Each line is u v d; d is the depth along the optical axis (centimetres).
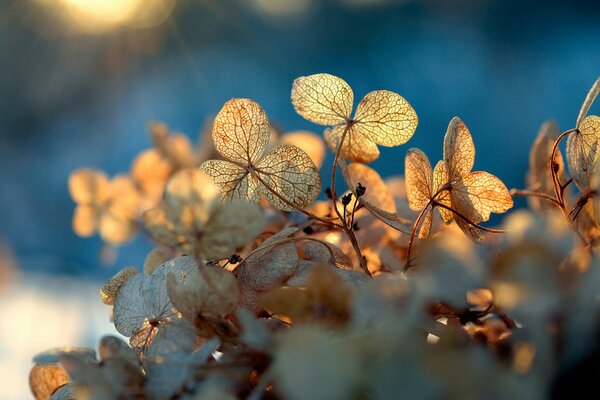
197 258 33
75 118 325
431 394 30
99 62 330
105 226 53
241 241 33
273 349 32
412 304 31
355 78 361
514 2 346
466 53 346
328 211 40
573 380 30
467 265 31
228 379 32
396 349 30
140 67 344
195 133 338
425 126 314
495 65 336
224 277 34
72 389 35
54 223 257
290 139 43
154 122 53
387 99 37
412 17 362
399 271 38
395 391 30
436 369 30
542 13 345
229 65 367
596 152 35
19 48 319
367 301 31
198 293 34
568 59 328
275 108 351
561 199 36
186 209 33
